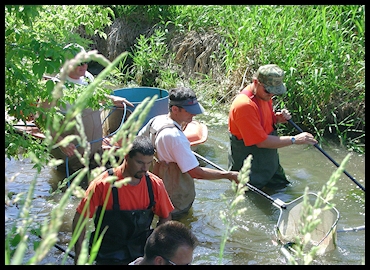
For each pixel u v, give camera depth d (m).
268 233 4.95
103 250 3.79
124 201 3.69
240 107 5.28
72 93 4.25
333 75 7.39
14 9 3.89
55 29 4.40
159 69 9.79
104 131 6.54
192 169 4.68
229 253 4.63
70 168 6.07
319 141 7.09
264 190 5.77
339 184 5.89
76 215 3.65
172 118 4.75
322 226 4.61
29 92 4.16
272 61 8.11
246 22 8.68
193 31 9.88
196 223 5.09
